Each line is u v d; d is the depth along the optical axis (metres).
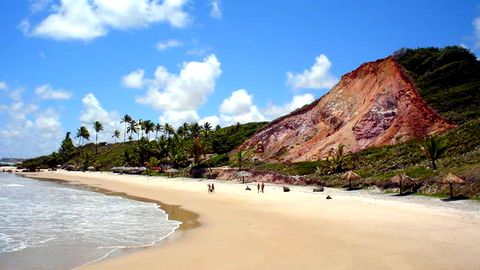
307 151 87.69
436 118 78.50
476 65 96.75
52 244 25.45
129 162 148.88
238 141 128.12
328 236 24.66
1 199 54.75
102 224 33.38
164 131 174.62
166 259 20.94
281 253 21.14
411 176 48.31
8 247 24.62
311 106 101.81
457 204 34.66
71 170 167.25
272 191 57.59
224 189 64.56
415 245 21.27
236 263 19.67
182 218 36.38
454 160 49.97
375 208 35.50
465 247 20.59
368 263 18.44
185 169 104.81
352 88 95.69
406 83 85.38
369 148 74.31
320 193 51.06
